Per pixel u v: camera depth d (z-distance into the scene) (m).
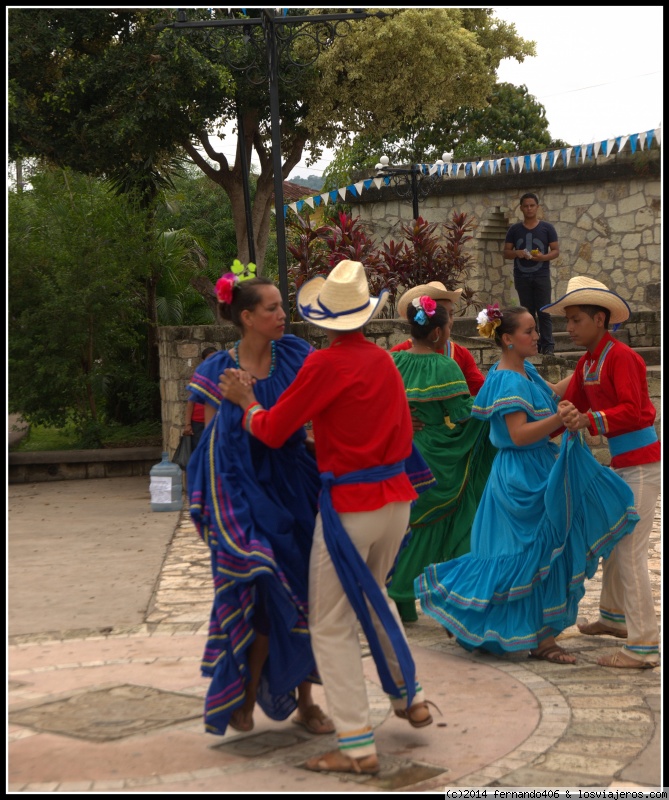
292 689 4.01
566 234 16.73
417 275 13.56
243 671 3.85
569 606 5.22
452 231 14.18
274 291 4.07
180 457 11.29
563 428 5.43
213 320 18.34
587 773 3.68
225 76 14.16
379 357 3.98
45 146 14.52
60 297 14.33
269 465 4.06
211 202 24.72
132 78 14.03
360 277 4.04
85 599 6.91
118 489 12.95
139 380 16.94
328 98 16.86
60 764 3.84
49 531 9.83
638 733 4.11
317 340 11.77
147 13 13.98
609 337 5.26
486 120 28.12
